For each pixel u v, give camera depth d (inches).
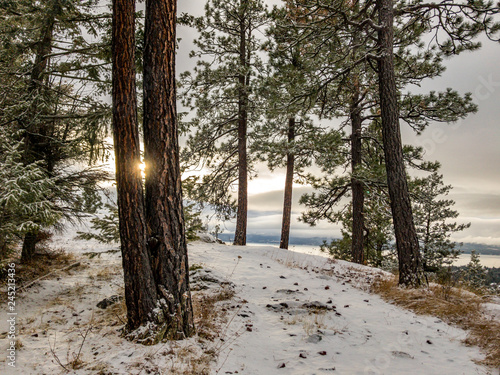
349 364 165.8
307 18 442.3
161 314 173.0
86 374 133.9
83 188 405.7
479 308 258.8
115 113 175.2
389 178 366.6
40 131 390.6
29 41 354.6
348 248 878.4
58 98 370.9
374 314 251.4
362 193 605.6
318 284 348.2
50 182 240.5
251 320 224.4
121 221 175.3
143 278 173.3
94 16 364.2
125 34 175.9
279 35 483.8
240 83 614.2
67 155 406.9
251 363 162.4
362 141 661.9
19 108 313.9
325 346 187.2
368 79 487.2
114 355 149.7
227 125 710.5
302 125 688.4
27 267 328.2
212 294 272.1
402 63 491.2
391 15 382.9
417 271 340.8
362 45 414.6
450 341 201.9
